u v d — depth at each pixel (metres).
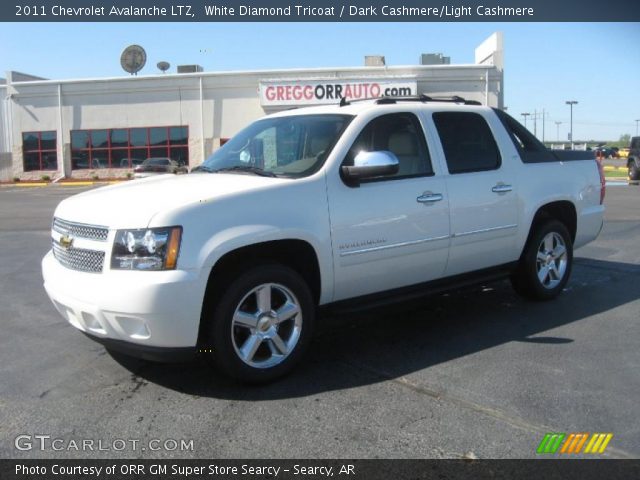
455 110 5.27
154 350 3.72
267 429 3.46
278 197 4.08
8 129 37.22
